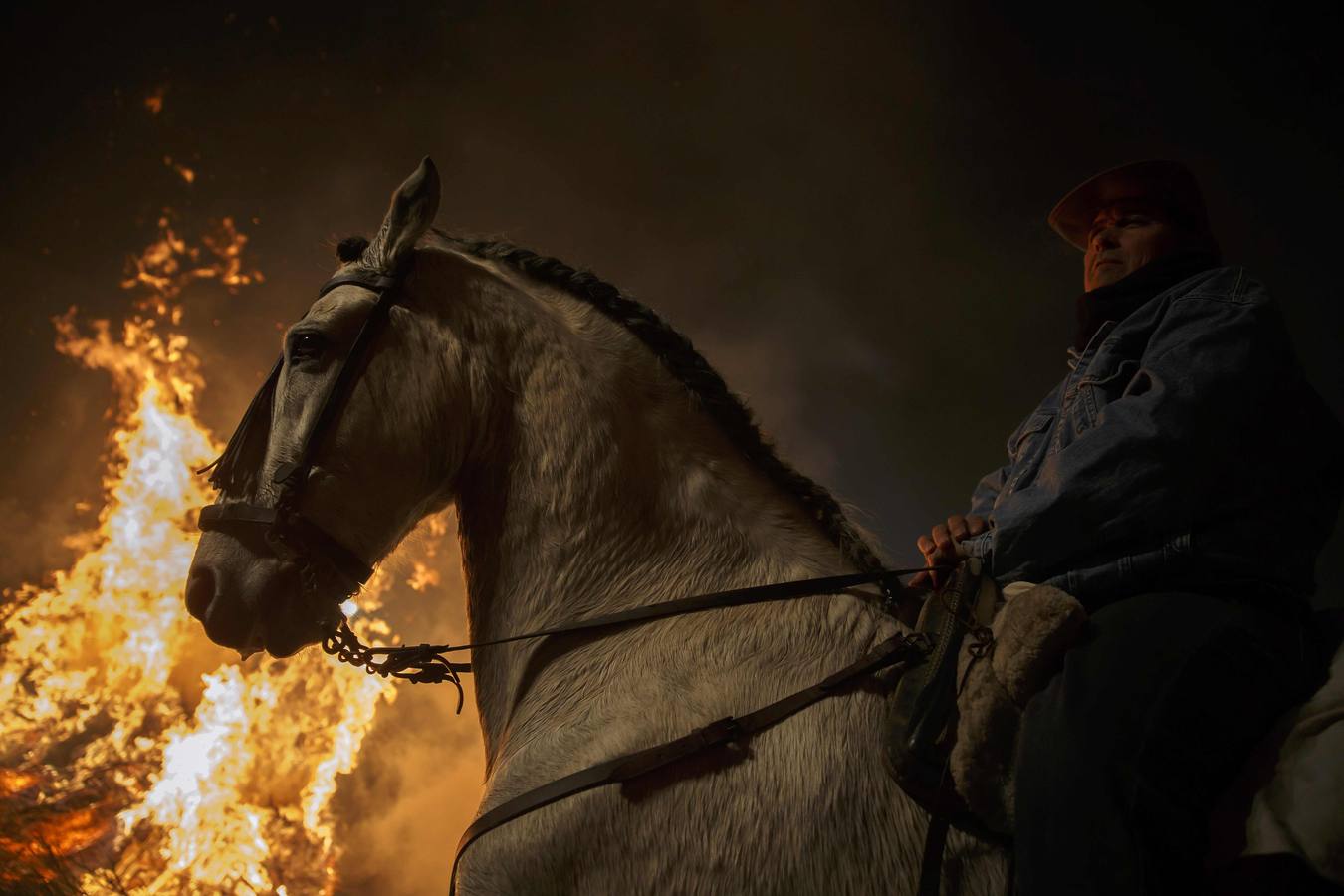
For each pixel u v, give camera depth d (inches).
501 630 71.9
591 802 61.9
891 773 59.9
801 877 59.1
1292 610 62.3
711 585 68.9
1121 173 78.5
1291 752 55.7
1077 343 75.4
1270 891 52.6
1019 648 59.5
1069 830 54.6
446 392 72.5
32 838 124.6
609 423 71.4
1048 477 63.6
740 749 62.0
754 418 75.2
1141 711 56.1
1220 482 61.4
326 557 70.4
